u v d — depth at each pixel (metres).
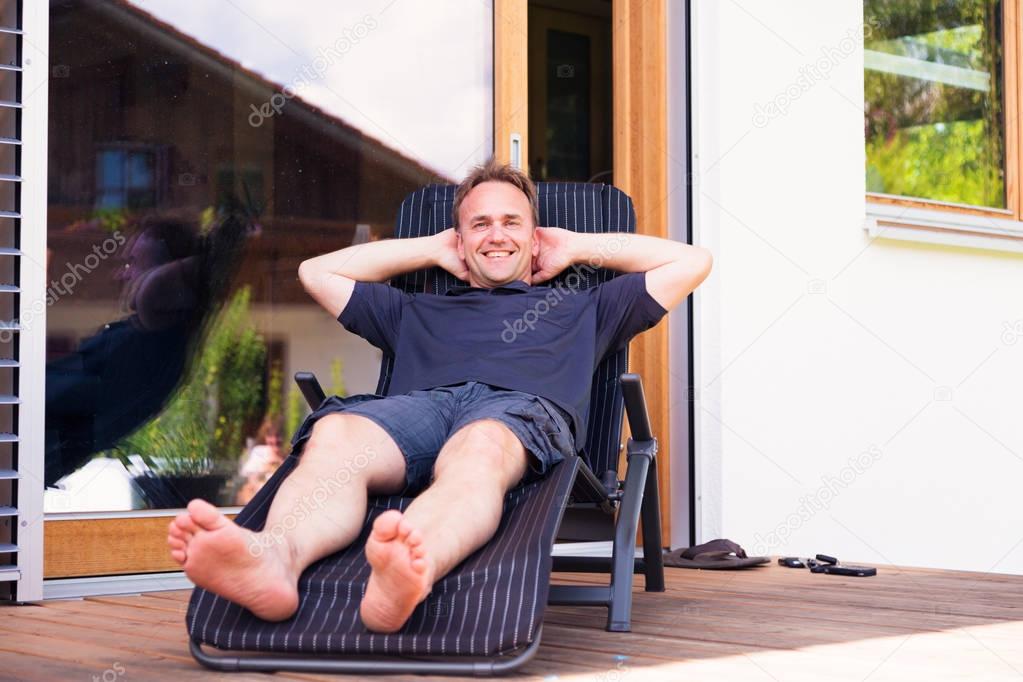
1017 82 5.41
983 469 5.06
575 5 6.36
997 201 5.32
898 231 4.68
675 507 4.14
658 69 4.16
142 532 3.22
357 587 1.99
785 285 4.33
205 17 3.42
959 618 2.58
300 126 3.55
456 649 1.89
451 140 3.82
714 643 2.24
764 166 4.27
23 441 2.88
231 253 3.43
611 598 2.40
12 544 2.90
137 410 3.26
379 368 3.66
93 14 3.24
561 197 3.05
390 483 2.28
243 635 1.94
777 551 4.27
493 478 2.11
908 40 5.00
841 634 2.35
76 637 2.32
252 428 3.43
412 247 2.92
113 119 3.26
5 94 2.93
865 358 4.61
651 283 2.76
